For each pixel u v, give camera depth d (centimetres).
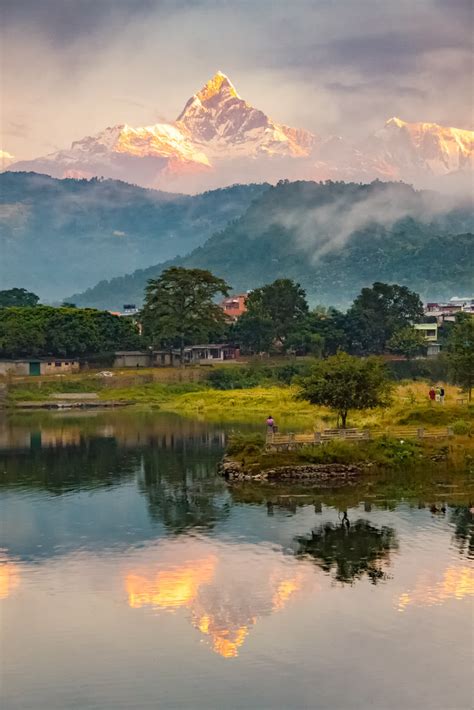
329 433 8425
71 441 11019
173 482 8006
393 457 8112
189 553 5638
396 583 5016
